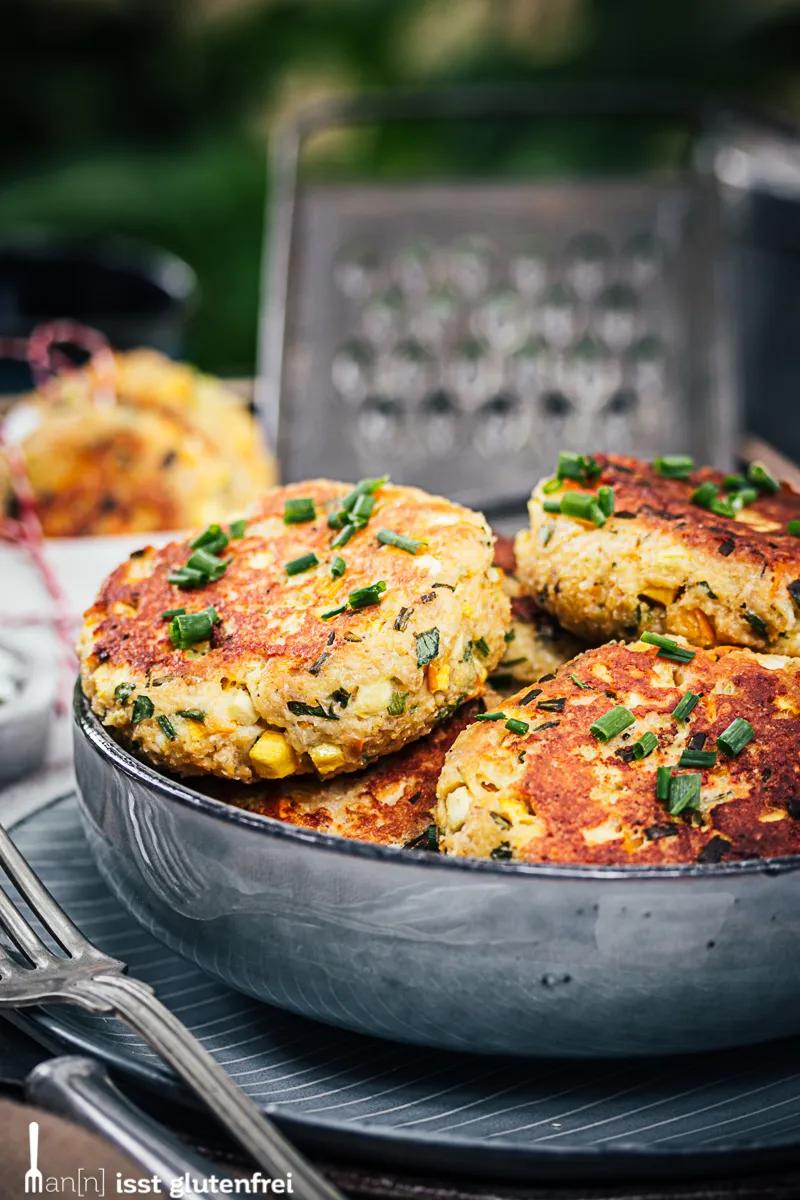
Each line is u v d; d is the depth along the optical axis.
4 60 1.74
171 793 0.36
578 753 0.36
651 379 0.83
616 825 0.35
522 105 0.85
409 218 0.85
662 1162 0.33
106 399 0.71
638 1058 0.37
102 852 0.39
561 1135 0.35
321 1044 0.38
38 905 0.38
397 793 0.39
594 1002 0.34
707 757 0.36
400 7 1.79
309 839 0.34
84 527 0.65
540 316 0.85
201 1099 0.33
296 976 0.36
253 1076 0.37
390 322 0.84
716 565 0.40
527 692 0.38
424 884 0.34
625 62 1.70
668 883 0.33
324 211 0.85
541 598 0.43
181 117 1.79
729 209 0.86
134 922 0.42
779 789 0.36
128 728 0.39
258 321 1.52
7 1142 0.34
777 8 1.68
